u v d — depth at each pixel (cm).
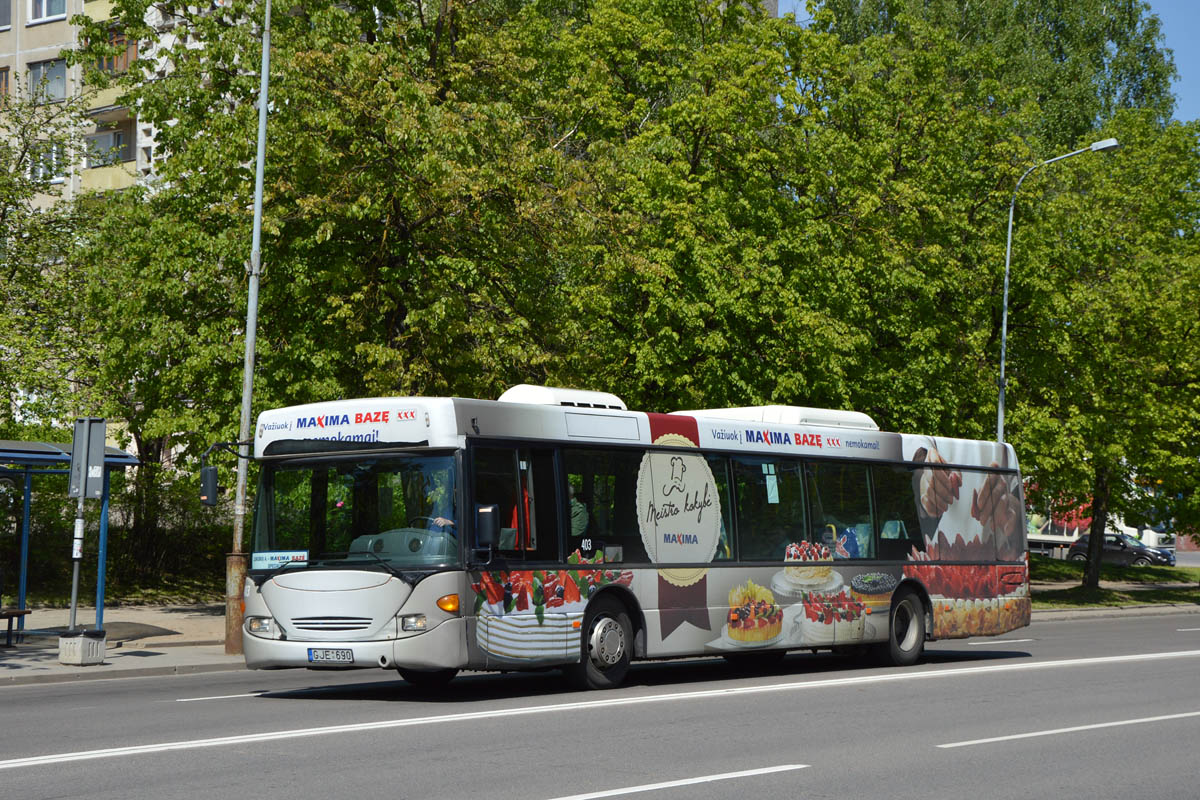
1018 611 2200
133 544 3222
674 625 1644
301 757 993
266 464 1530
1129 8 5644
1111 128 4484
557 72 3266
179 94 2880
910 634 1997
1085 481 3978
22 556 2250
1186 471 4347
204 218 2833
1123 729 1223
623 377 3070
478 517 1402
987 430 3778
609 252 2880
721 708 1345
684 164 3056
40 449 2152
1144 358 4259
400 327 2730
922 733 1176
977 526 2148
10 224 3419
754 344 3105
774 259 3111
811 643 1822
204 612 2856
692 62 3322
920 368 3488
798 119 3406
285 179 2666
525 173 2644
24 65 5328
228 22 2992
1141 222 4291
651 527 1642
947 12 5253
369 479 1468
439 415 1447
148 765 952
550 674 1839
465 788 862
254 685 1698
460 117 2598
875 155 3503
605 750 1043
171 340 2711
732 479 1759
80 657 1870
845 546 1903
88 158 3741
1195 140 4356
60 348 3097
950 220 3659
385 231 2675
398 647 1407
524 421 1525
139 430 3030
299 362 2686
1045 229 3922
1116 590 4866
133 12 3006
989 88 3909
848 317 3300
